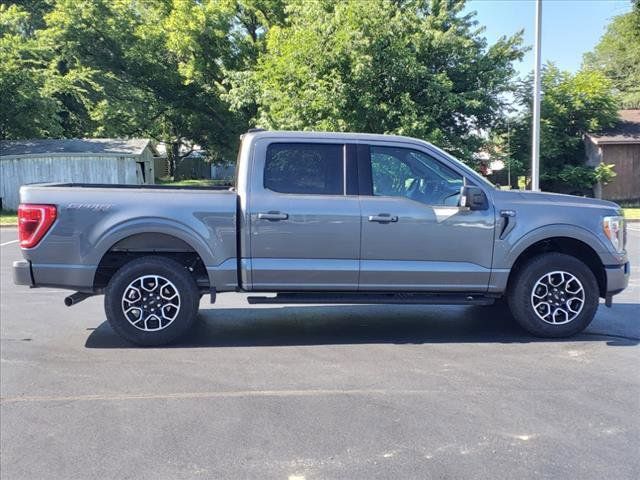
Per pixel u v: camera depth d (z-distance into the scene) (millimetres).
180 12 29266
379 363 5164
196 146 51719
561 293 5887
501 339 5926
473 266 5789
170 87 33844
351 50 18609
